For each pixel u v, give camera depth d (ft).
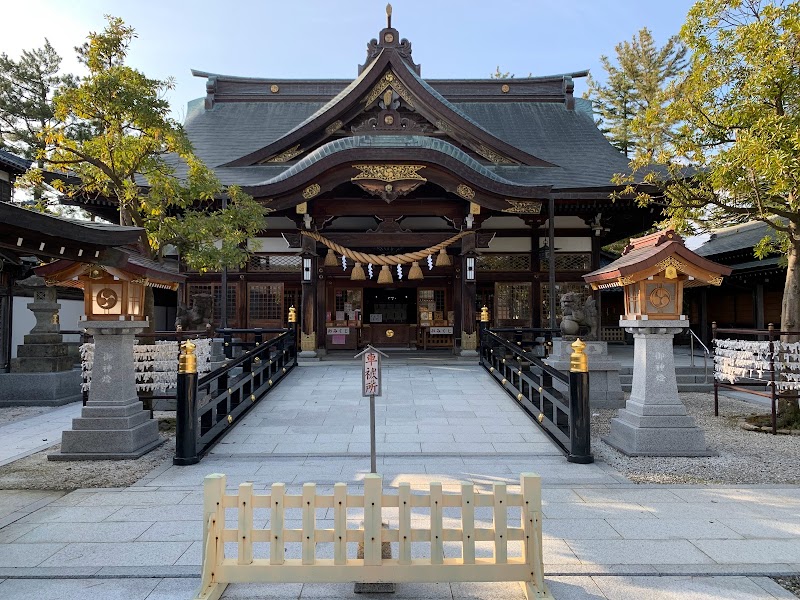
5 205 13.41
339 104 51.65
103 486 19.48
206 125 67.46
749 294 62.80
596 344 35.35
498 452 23.73
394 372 40.93
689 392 40.93
